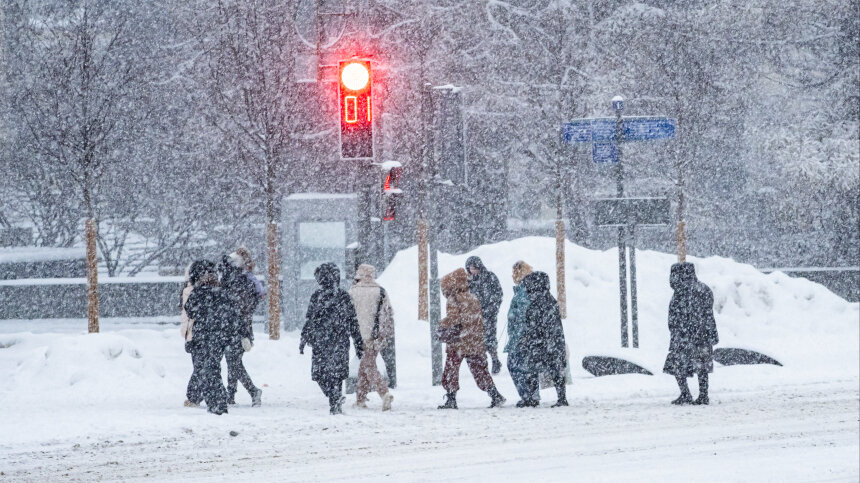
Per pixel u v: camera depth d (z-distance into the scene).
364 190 61.56
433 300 62.91
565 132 77.69
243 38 87.06
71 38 95.12
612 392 58.22
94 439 42.00
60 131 87.25
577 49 140.25
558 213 104.94
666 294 88.50
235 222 133.12
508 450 38.97
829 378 63.34
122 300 120.12
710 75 120.88
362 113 57.56
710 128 140.38
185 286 53.59
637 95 130.25
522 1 145.50
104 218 132.50
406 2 126.19
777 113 148.12
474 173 155.75
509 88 139.88
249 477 33.97
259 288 56.81
